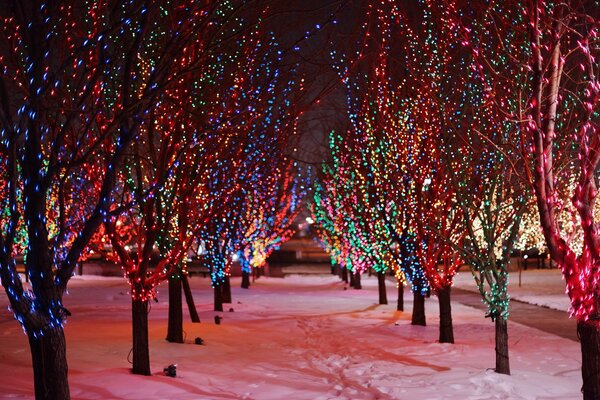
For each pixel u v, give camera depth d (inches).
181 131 438.9
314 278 1717.5
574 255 289.7
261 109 457.7
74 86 370.9
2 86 269.7
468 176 500.1
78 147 279.7
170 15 393.7
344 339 704.4
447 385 439.8
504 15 389.1
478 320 861.8
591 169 281.0
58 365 277.1
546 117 286.0
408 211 655.1
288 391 443.5
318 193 1316.4
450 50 502.6
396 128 631.8
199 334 674.2
